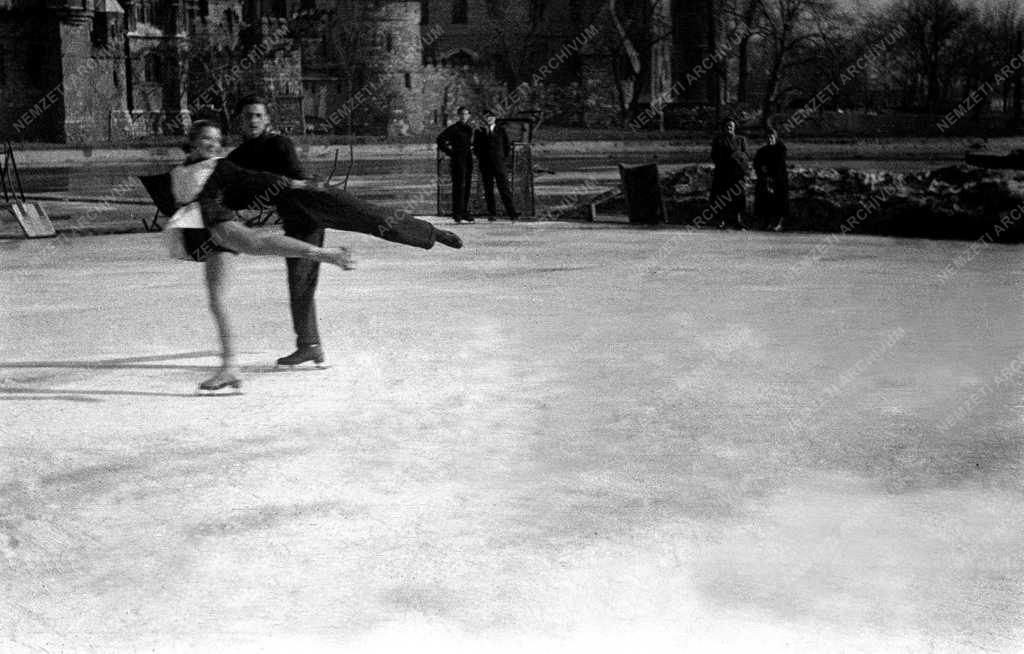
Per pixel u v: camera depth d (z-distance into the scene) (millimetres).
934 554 5828
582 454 7613
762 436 8062
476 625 5004
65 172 60969
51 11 120812
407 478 7090
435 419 8547
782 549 5902
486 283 16250
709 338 11828
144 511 6473
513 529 6180
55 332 12391
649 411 8773
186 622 5035
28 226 23672
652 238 22797
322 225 10125
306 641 4848
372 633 4926
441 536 6070
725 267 17938
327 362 10734
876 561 5734
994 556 5797
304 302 10383
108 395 9391
